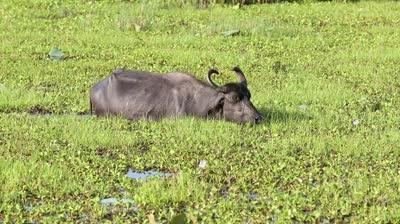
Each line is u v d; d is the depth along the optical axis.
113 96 45.19
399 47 67.62
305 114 46.31
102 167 37.00
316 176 36.34
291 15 81.31
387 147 40.31
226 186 35.12
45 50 63.44
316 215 31.56
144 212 31.91
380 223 31.16
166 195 33.22
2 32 70.12
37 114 46.59
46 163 36.47
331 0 91.62
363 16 82.06
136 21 73.44
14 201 32.97
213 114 44.34
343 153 39.62
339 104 49.09
